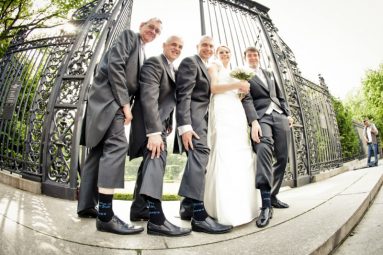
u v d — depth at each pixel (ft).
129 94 7.48
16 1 25.61
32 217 7.40
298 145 16.52
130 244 5.67
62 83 12.44
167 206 10.71
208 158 7.43
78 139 11.29
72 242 5.61
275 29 18.42
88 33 13.42
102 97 6.82
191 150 7.22
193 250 5.41
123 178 6.53
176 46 7.71
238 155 7.97
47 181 11.62
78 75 12.26
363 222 8.41
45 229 6.38
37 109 13.05
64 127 11.89
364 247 6.36
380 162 35.86
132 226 6.56
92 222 7.32
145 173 6.53
